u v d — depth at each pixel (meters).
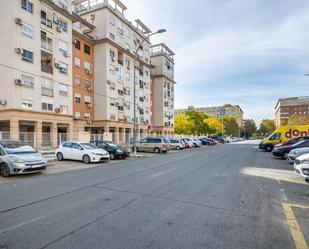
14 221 4.74
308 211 5.43
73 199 6.40
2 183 8.87
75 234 4.11
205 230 4.30
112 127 37.84
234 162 15.45
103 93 35.97
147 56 49.44
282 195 6.89
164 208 5.61
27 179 9.70
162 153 24.88
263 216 5.07
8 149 11.05
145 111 48.22
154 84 57.09
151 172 11.27
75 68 33.25
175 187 7.92
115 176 10.19
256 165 13.83
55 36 27.70
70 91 29.83
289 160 14.70
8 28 22.89
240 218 4.94
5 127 24.81
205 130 64.06
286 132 25.06
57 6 27.39
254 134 145.75
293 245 3.74
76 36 33.62
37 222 4.68
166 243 3.77
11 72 22.64
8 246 3.68
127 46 41.69
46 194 6.97
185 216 5.05
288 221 4.79
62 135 26.03
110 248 3.59
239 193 7.11
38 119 24.98
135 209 5.52
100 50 36.34
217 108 136.62
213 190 7.48
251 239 3.94
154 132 52.31
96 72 36.56
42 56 27.67
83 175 10.55
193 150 29.80
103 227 4.42
